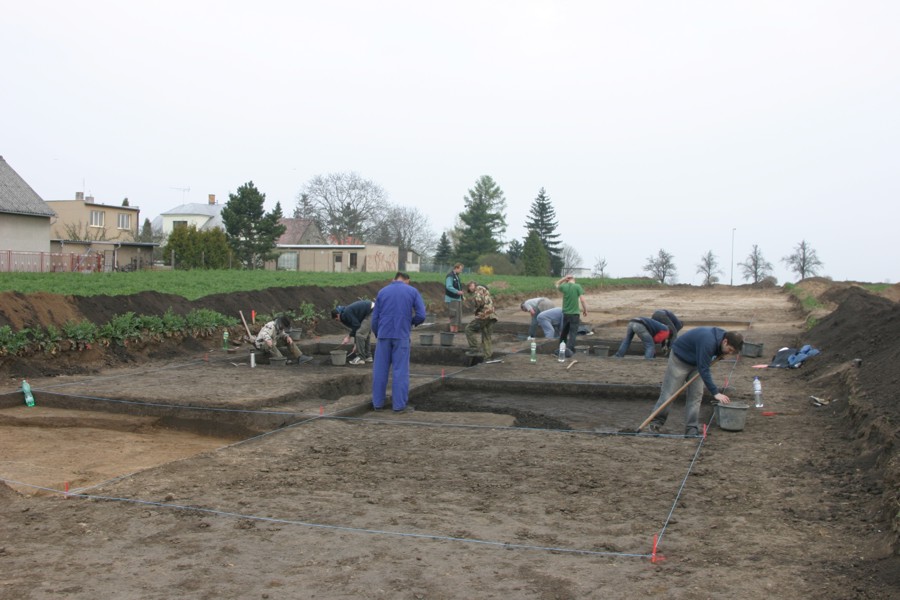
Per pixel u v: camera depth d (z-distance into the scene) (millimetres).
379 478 6930
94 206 56719
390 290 10203
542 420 9961
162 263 54875
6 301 13133
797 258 64938
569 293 15477
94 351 13531
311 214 87875
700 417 10008
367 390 12453
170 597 4316
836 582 4496
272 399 10219
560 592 4406
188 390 10859
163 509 5949
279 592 4395
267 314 19609
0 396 10445
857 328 13602
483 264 74438
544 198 93250
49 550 5055
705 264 73625
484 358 15023
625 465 7352
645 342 15047
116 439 9102
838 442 8039
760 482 6719
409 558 4941
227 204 54344
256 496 6336
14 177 40156
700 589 4430
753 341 18078
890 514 5383
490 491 6527
